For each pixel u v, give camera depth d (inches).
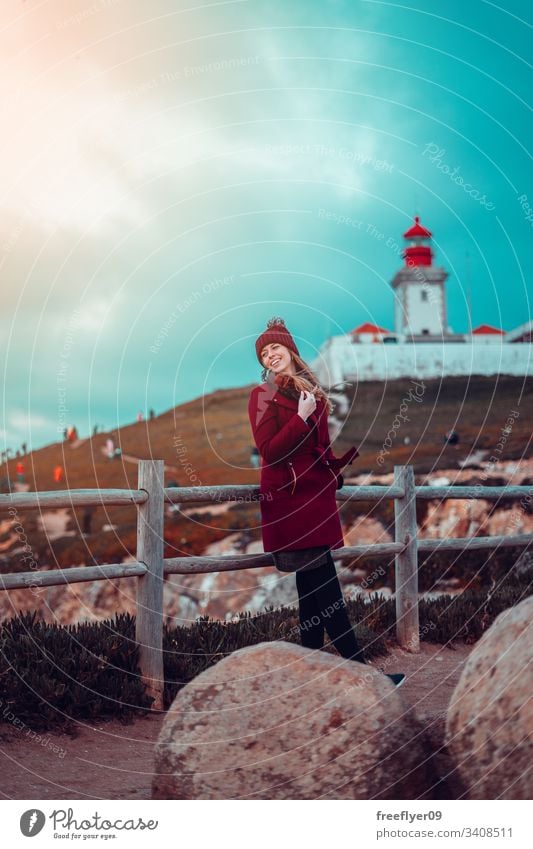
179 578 786.2
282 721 97.7
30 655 163.6
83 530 1013.8
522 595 258.4
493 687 94.9
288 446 140.3
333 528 145.9
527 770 88.0
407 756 96.6
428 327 1835.6
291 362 149.3
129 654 169.3
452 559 490.6
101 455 1280.8
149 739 149.2
